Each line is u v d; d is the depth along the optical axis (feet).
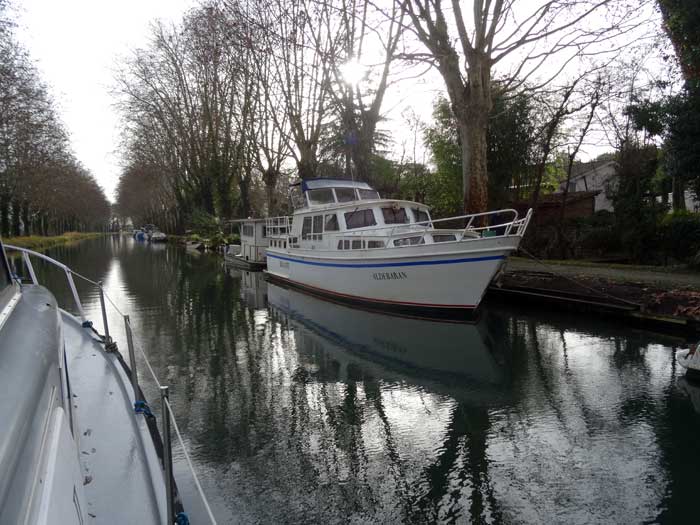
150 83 135.03
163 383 24.93
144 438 11.60
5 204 130.52
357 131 63.57
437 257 36.19
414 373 26.86
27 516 3.62
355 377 26.11
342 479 15.87
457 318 37.14
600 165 112.68
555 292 39.93
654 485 15.51
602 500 14.71
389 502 14.65
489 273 34.27
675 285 35.88
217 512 14.05
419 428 19.83
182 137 142.72
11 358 5.81
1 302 7.38
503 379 25.66
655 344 30.68
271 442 18.43
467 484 15.61
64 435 5.63
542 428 19.74
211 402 22.45
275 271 62.90
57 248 154.10
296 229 55.52
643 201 54.75
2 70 87.40
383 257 39.52
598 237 58.65
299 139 77.00
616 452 17.66
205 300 50.72
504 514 14.06
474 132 46.52
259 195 170.19
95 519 8.93
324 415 21.07
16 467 4.03
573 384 24.67
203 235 142.41
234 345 32.60
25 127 104.12
